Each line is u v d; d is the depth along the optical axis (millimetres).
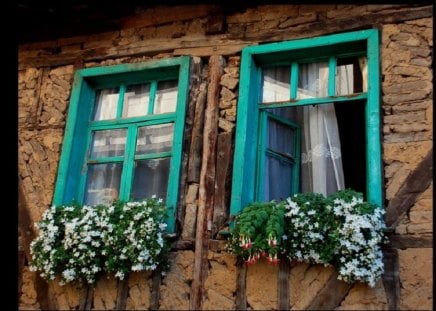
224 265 4434
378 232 4039
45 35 5918
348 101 4734
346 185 5172
